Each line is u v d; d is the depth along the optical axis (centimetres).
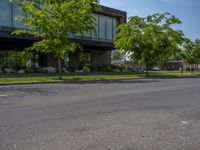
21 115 729
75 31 2247
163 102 989
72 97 1104
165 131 588
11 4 2877
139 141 515
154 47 3042
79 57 3994
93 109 828
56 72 3173
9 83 1755
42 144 490
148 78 2747
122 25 3172
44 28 2155
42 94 1205
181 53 3988
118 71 4025
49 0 2238
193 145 498
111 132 572
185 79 2583
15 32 2214
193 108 868
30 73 2841
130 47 3092
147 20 3141
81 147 477
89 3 2288
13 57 3262
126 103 955
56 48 2231
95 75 2734
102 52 4384
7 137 531
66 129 592
